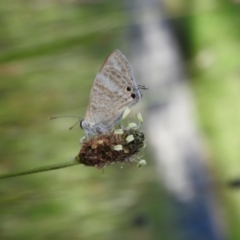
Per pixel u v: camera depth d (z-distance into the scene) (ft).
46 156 1.16
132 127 0.96
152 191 1.24
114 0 1.19
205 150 1.84
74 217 1.15
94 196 1.17
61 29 1.14
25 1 1.15
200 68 1.45
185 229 1.45
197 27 2.30
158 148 1.75
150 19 1.26
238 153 1.88
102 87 0.99
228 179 1.19
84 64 1.21
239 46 2.01
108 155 0.96
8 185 1.12
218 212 1.63
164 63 1.75
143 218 1.24
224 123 1.94
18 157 1.14
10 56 1.07
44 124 1.16
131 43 1.72
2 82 1.15
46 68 1.17
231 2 1.26
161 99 1.51
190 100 1.85
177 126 1.82
